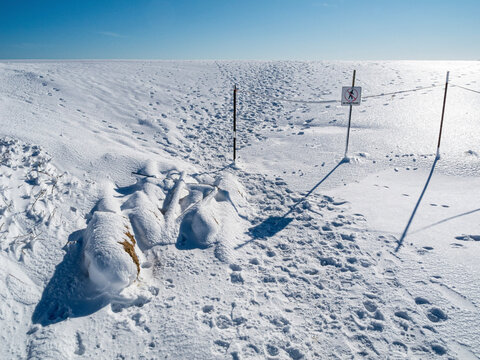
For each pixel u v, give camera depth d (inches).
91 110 386.6
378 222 199.3
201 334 120.6
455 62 782.5
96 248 135.5
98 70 579.2
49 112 323.3
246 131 419.5
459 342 114.7
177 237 176.1
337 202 231.0
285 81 647.8
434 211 207.3
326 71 708.7
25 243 143.3
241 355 112.3
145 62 762.2
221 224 189.8
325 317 130.0
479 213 199.9
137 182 223.9
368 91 548.1
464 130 350.0
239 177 279.4
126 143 305.3
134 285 139.9
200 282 149.2
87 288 134.7
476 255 160.2
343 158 312.0
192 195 212.1
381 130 380.2
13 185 168.6
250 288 146.9
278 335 121.5
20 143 211.9
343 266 161.5
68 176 200.2
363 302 137.3
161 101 488.4
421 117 406.0
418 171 274.8
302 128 422.6
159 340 118.1
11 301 120.4
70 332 117.5
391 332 121.3
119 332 120.6
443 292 138.4
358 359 110.9
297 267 163.0
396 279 149.0
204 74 685.9
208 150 349.1
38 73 458.9
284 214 218.1
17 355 106.4
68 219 167.5
